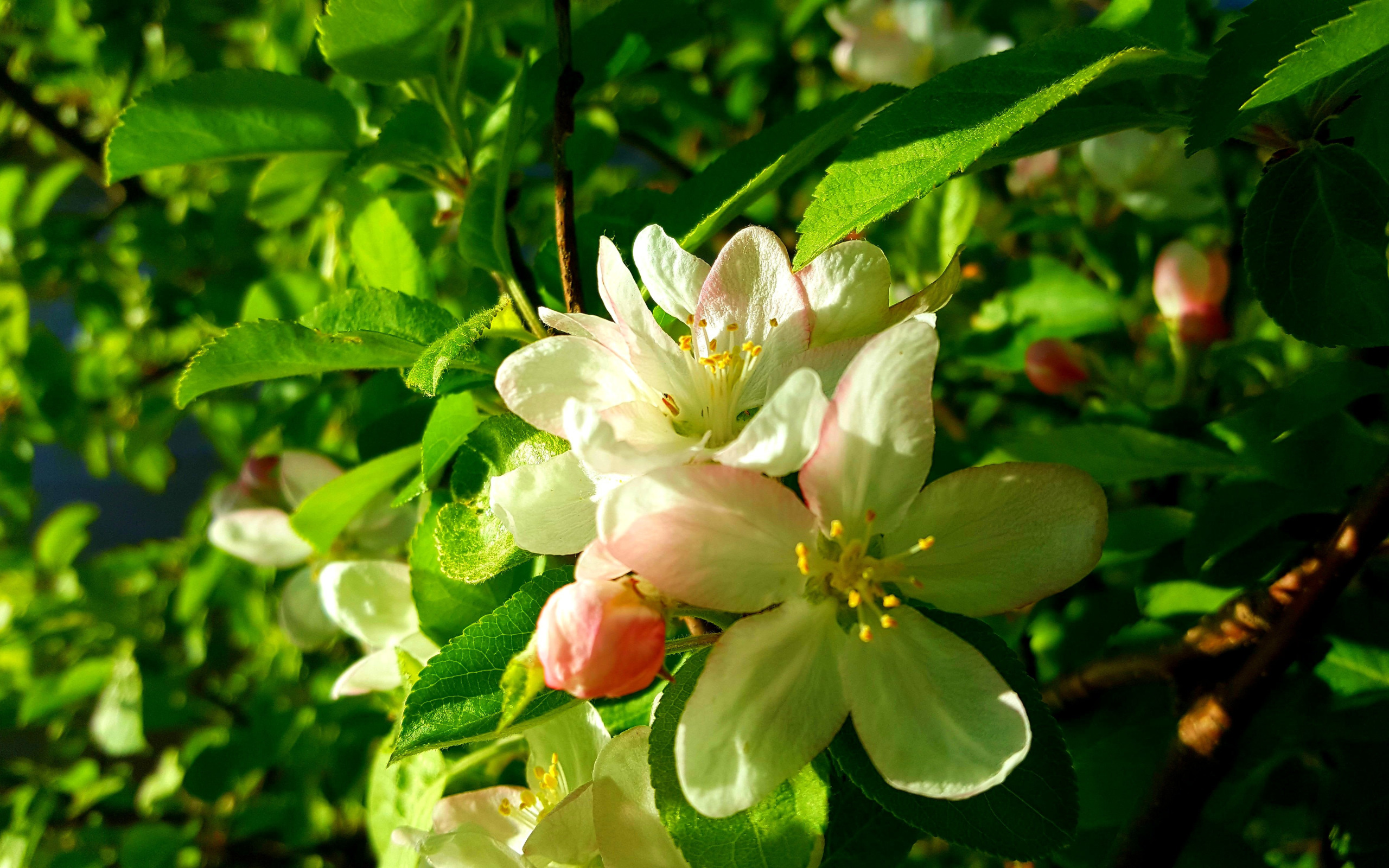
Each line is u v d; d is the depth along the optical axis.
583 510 0.12
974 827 0.11
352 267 0.22
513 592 0.16
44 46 0.38
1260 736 0.17
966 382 0.28
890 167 0.12
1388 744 0.17
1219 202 0.25
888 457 0.12
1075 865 0.17
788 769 0.11
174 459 0.42
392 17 0.17
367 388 0.20
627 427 0.12
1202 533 0.17
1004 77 0.12
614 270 0.12
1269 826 0.23
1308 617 0.14
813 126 0.16
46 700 0.35
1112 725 0.18
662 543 0.11
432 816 0.15
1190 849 0.17
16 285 0.40
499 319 0.16
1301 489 0.17
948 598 0.12
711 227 0.14
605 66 0.19
